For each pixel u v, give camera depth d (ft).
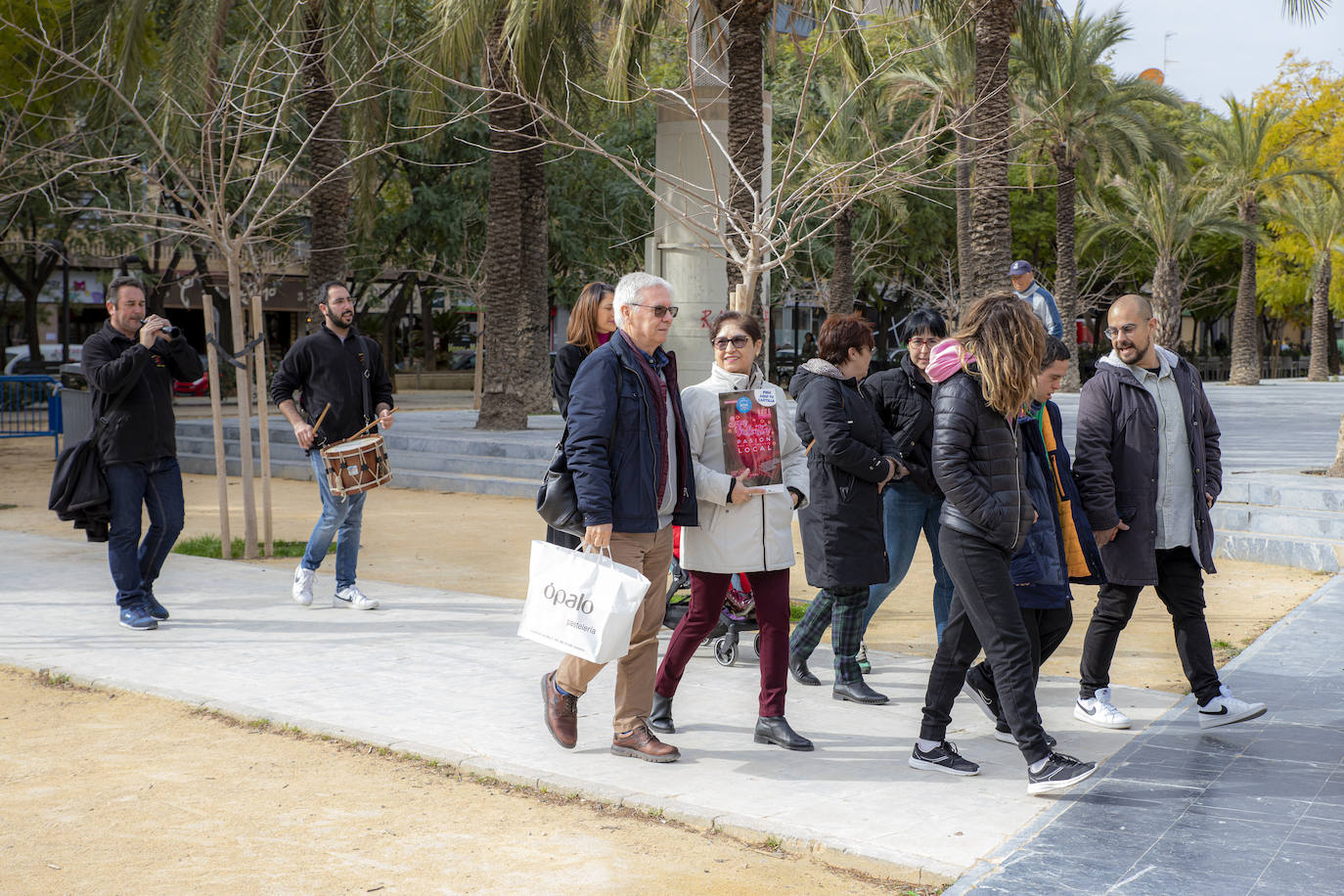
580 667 16.08
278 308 140.36
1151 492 16.99
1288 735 17.04
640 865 12.74
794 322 156.87
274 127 34.45
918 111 96.94
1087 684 17.92
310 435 25.44
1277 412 81.15
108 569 30.45
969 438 14.65
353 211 96.02
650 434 15.52
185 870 12.53
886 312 149.07
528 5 47.88
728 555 16.34
